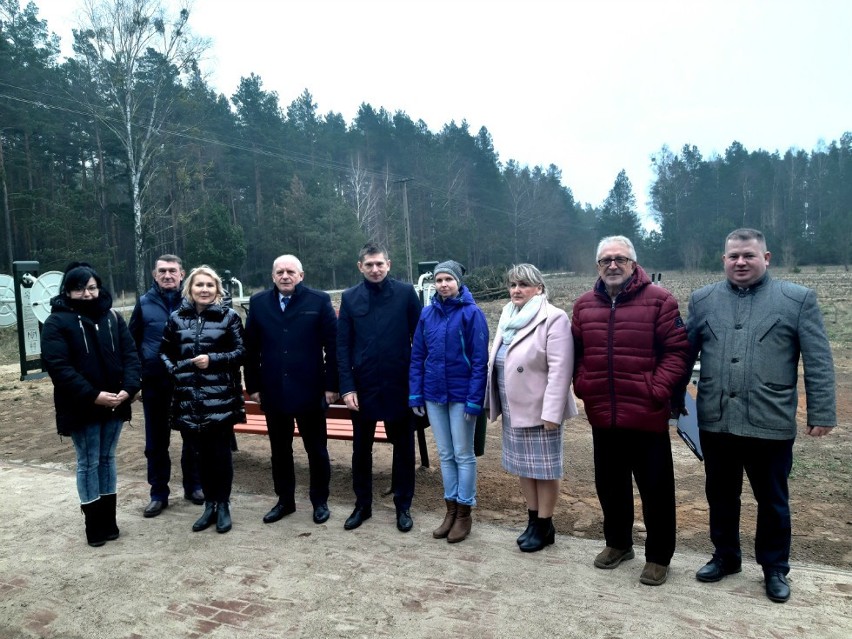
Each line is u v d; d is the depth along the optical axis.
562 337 3.19
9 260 24.53
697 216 63.47
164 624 2.65
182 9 23.42
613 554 3.13
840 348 10.65
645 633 2.48
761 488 2.81
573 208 76.88
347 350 3.77
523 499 4.20
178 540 3.57
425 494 4.38
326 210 39.59
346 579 3.02
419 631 2.54
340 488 4.54
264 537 3.59
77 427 3.37
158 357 4.04
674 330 2.89
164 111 25.31
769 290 2.80
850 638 2.41
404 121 55.84
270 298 3.84
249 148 40.91
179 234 35.38
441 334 3.52
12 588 3.01
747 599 2.75
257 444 5.84
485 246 55.25
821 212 62.78
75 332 3.38
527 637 2.48
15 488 4.50
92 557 3.34
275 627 2.61
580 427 6.09
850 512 3.79
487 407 3.60
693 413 3.54
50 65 28.91
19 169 26.97
